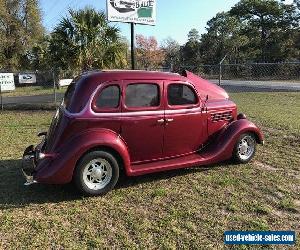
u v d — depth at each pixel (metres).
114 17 13.70
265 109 14.34
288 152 8.08
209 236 4.54
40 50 42.66
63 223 4.88
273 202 5.47
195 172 6.76
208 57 85.69
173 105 6.28
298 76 32.72
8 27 47.03
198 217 5.01
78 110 5.59
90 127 5.63
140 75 6.00
